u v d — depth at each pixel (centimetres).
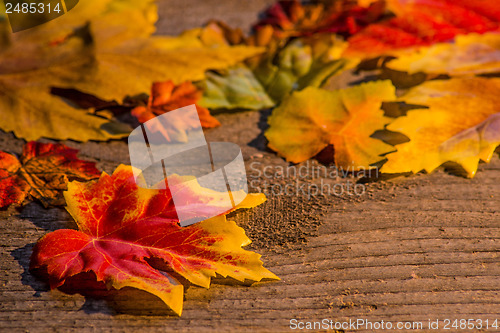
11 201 71
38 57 78
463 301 67
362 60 80
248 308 67
